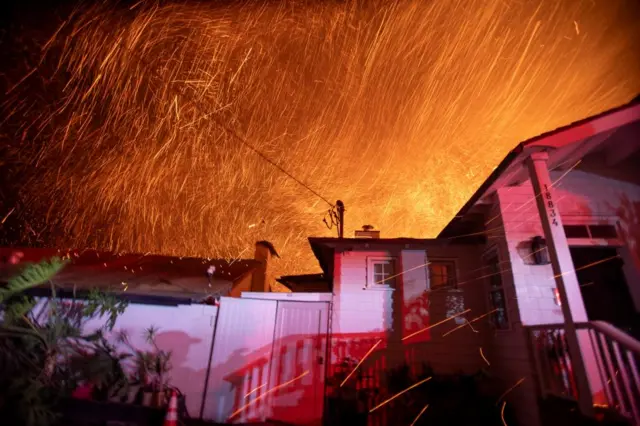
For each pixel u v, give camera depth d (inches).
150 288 369.1
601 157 307.0
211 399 329.4
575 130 246.2
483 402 295.0
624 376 181.2
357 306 373.7
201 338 346.9
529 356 265.4
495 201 324.5
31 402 239.8
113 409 271.1
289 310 369.7
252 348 349.4
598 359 198.2
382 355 353.1
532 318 277.3
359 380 338.3
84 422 258.8
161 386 304.2
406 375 329.7
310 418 329.4
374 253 396.2
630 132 280.2
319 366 349.1
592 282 285.7
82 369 315.9
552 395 236.1
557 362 235.0
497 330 327.6
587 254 294.0
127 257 491.5
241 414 327.3
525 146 245.8
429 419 288.0
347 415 303.9
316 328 364.2
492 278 344.8
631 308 271.1
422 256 387.2
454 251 384.8
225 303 360.5
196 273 436.1
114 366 314.2
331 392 331.9
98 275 406.3
